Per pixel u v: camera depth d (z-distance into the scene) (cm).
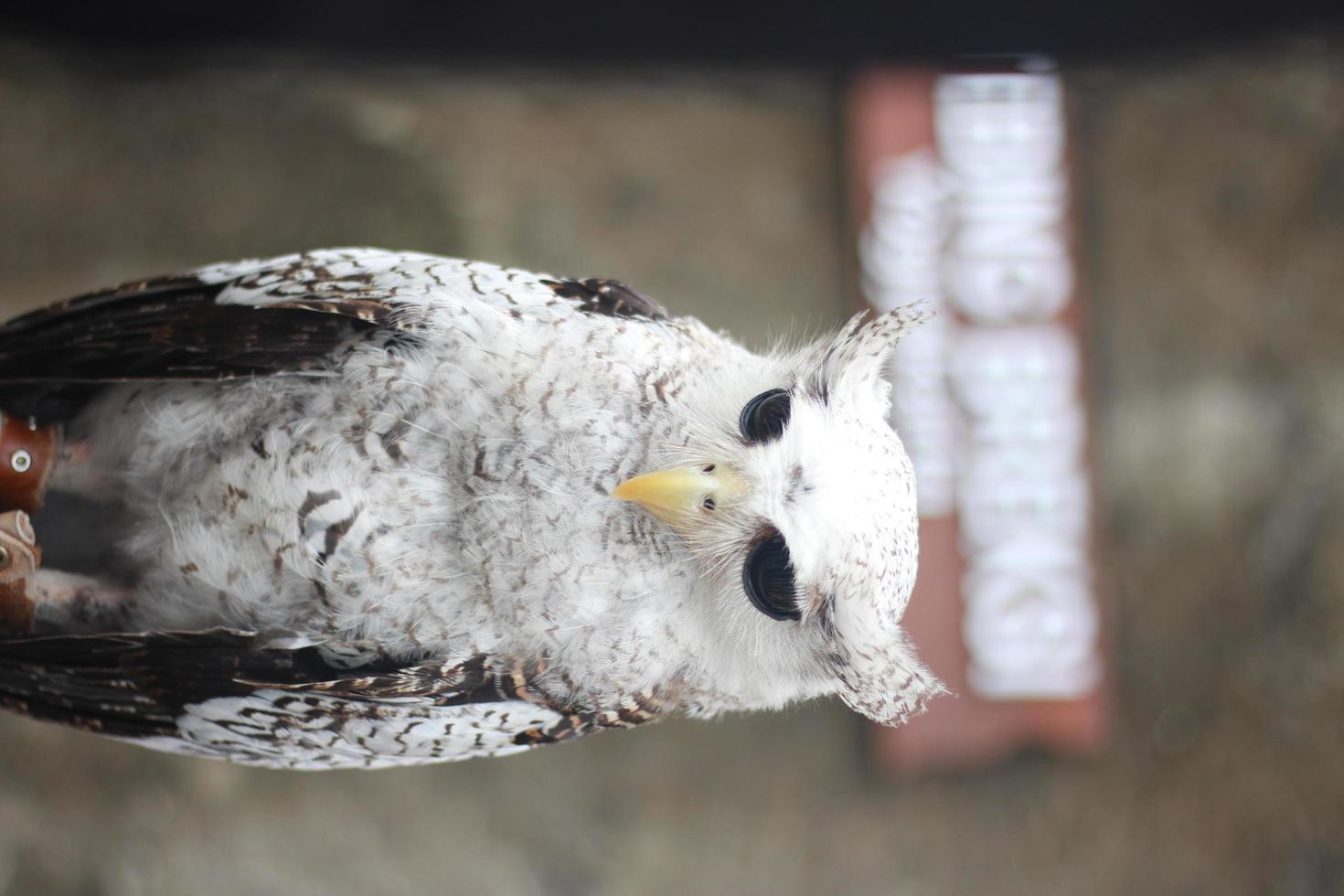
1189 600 214
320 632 110
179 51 181
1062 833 205
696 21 207
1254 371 220
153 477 111
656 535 109
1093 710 203
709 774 200
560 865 190
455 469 109
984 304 205
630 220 203
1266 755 210
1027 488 202
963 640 202
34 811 157
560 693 111
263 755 115
